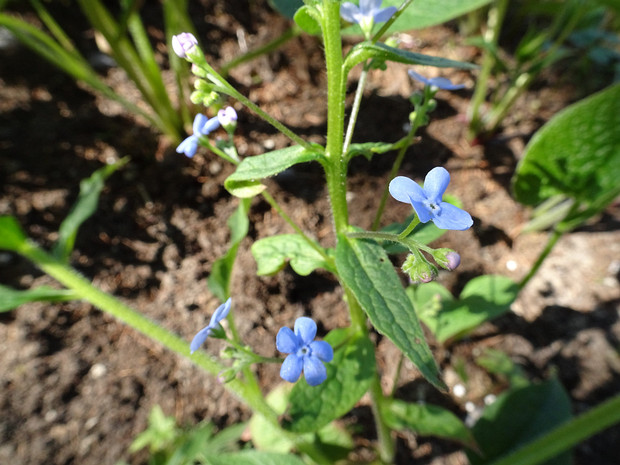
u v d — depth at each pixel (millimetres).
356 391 79
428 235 80
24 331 128
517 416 112
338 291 137
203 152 154
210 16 177
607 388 125
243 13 181
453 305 110
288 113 160
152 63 141
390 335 57
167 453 112
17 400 120
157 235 142
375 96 166
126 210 145
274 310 133
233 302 132
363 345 83
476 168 159
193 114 158
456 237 147
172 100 161
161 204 147
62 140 152
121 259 138
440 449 120
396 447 120
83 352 128
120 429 119
